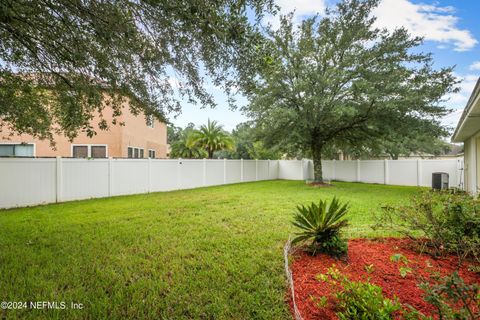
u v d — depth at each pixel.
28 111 5.34
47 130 6.22
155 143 17.95
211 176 13.74
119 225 5.10
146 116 4.77
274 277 2.88
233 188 12.25
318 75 10.62
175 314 2.26
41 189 7.71
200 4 2.56
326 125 12.42
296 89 11.00
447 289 1.57
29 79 4.46
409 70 9.89
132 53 3.59
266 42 3.39
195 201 8.14
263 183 15.06
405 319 1.86
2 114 5.20
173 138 32.22
